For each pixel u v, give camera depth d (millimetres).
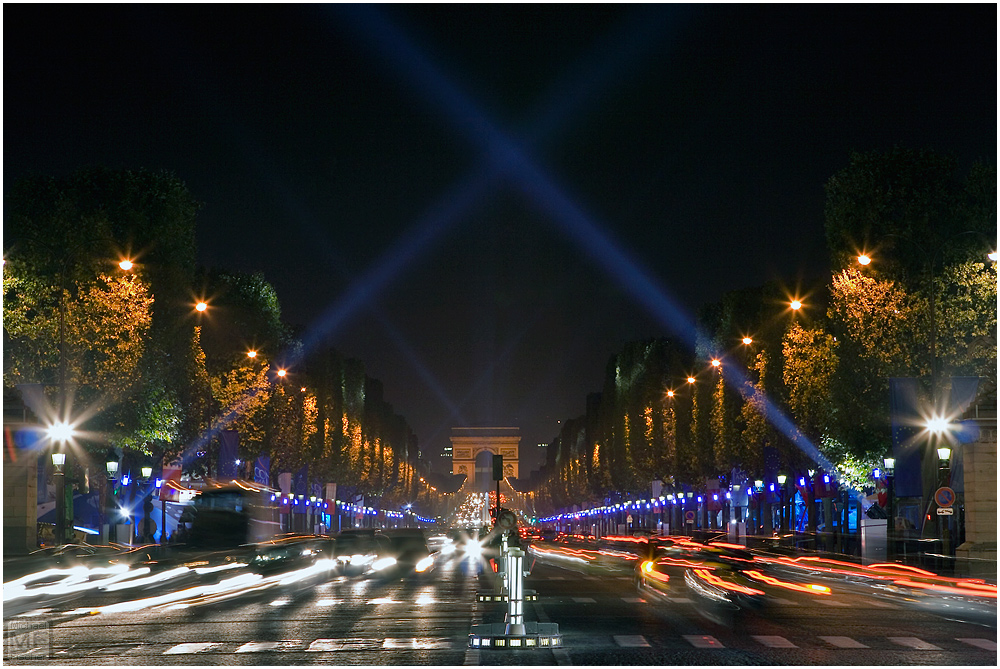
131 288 55625
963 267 54469
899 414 50562
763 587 36594
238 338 83375
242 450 82000
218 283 84125
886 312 56219
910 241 54656
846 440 59406
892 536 58156
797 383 67750
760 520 98688
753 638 20656
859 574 43781
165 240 61656
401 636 21344
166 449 68875
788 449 76688
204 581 43875
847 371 57500
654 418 121875
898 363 55656
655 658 17578
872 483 62250
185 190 63406
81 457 59094
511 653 18453
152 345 59906
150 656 18297
